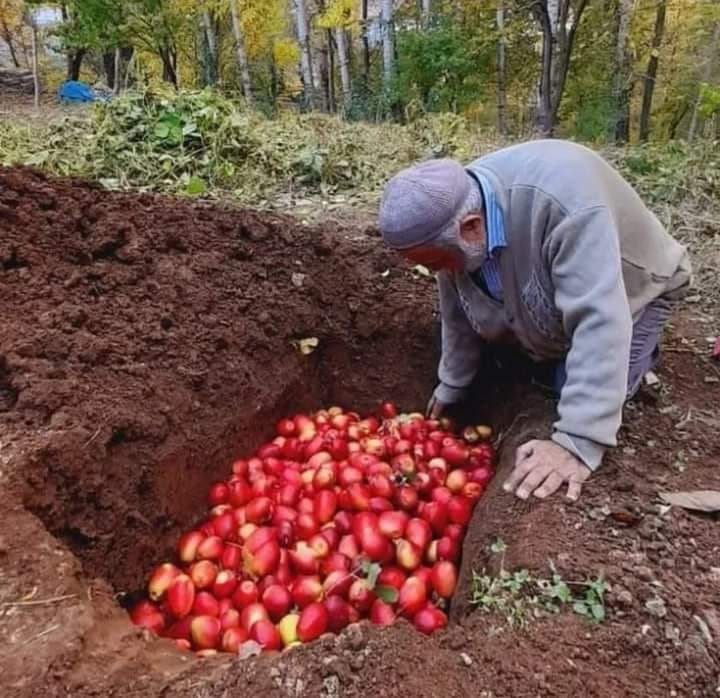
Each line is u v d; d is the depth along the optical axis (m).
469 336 3.06
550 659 1.73
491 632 1.80
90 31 15.17
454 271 2.53
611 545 2.09
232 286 3.45
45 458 2.21
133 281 3.24
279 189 6.07
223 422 2.96
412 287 3.89
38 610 1.78
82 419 2.41
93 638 1.77
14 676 1.61
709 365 3.35
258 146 6.43
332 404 3.67
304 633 2.05
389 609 2.15
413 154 7.34
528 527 2.17
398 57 16.08
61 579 1.88
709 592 1.95
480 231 2.30
